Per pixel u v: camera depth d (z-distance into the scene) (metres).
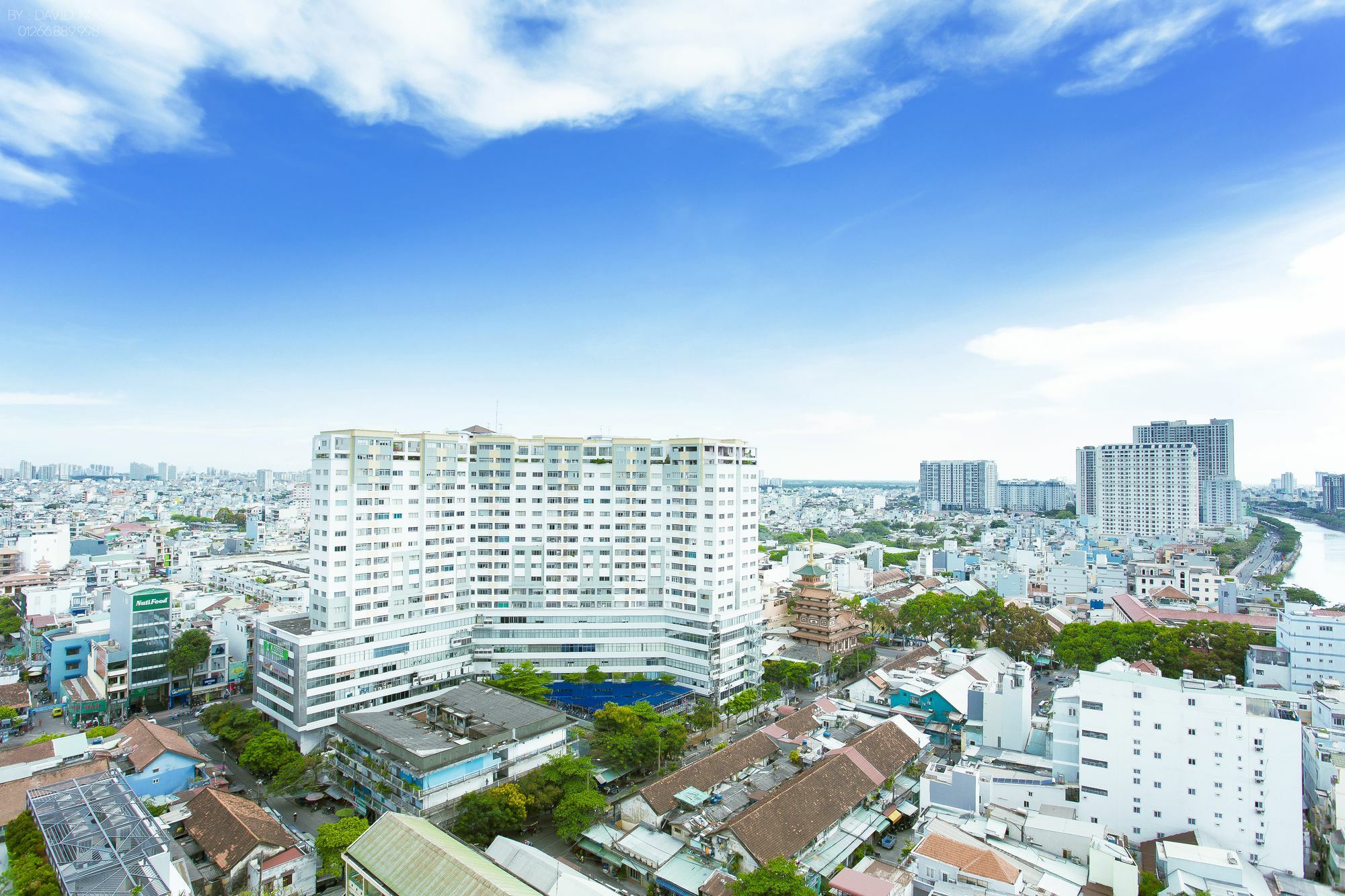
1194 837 105.44
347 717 130.00
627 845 101.94
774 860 90.06
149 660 162.38
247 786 125.44
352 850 89.19
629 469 178.50
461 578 169.50
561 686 165.62
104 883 74.88
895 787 124.38
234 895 90.56
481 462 172.38
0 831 96.19
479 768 115.38
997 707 140.00
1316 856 105.62
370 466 150.12
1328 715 121.94
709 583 171.00
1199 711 108.94
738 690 174.38
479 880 76.12
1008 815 110.31
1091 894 93.44
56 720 157.75
